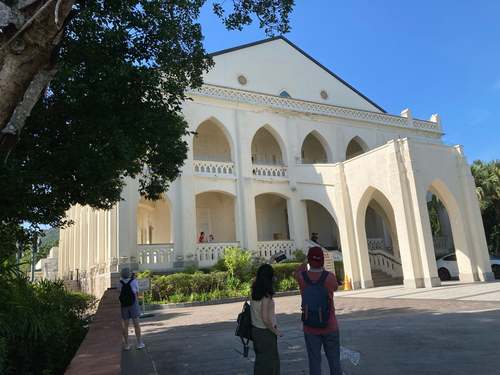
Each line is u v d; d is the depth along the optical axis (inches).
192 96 927.0
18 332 230.8
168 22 353.4
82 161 310.7
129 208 792.9
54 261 1672.0
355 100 1245.7
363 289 794.2
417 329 357.7
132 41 354.6
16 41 159.8
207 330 447.2
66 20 177.9
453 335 323.6
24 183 305.0
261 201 1094.4
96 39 332.2
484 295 547.2
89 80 317.7
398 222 748.6
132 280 370.9
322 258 199.0
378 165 795.4
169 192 854.5
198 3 385.1
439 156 804.0
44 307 277.6
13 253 347.3
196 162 903.1
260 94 1013.8
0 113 161.6
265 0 383.9
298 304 624.4
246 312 193.8
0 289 242.5
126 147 318.3
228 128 960.9
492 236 1118.4
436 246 1136.8
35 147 327.0
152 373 279.9
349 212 857.5
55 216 380.5
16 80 161.9
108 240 794.8
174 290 730.2
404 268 735.1
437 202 1183.6
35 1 161.5
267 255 924.0
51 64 183.9
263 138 1122.7
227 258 788.6
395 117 1224.8
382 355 278.2
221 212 1024.9
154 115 350.6
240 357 306.2
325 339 193.2
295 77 1154.0
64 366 248.8
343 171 883.4
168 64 377.1
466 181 816.9
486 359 250.5
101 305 434.3
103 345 232.7
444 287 693.3
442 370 235.0
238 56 1075.9
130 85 339.6
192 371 276.1
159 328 490.0
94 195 369.7
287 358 292.8
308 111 1064.8
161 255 818.8
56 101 323.3
